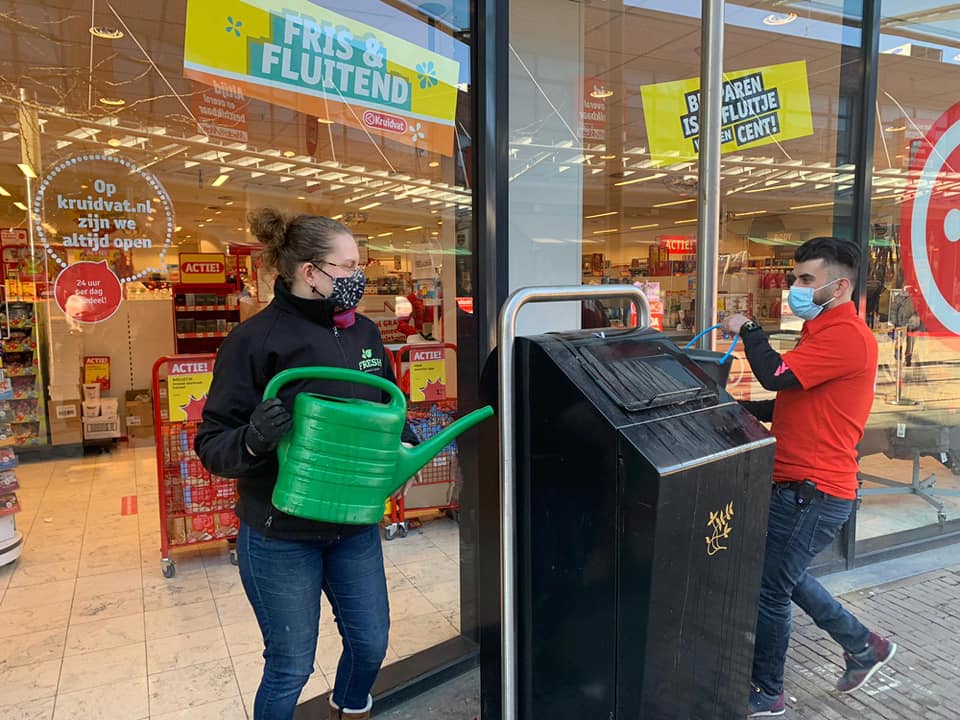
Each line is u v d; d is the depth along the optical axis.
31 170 5.08
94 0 3.65
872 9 3.29
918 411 4.30
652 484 1.18
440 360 3.87
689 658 1.36
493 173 2.54
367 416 1.30
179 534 3.60
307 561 1.54
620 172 4.33
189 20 2.07
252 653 2.66
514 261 2.95
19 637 2.80
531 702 1.49
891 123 3.90
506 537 1.43
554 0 2.91
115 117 5.08
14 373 6.10
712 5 2.20
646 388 1.39
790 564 2.05
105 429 6.49
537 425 1.39
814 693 2.35
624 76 3.96
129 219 3.53
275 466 1.48
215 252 7.73
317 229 1.49
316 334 1.53
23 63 4.54
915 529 3.86
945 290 4.32
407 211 5.01
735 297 5.01
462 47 2.54
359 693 1.77
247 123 4.46
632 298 1.69
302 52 2.27
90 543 3.98
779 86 3.39
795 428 2.05
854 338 1.95
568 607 1.38
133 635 2.82
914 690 2.38
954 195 4.23
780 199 5.12
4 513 3.54
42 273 6.00
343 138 3.69
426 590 3.17
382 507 1.36
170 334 7.11
